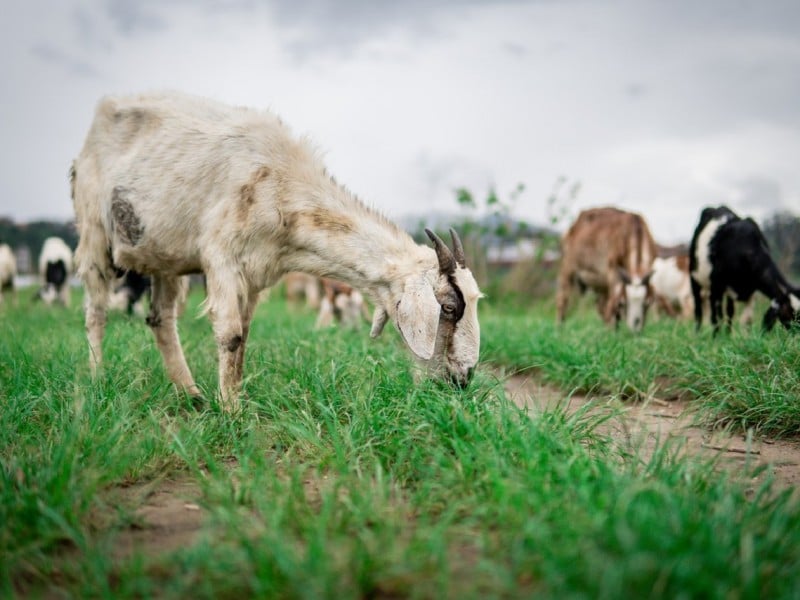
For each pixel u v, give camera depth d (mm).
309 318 13102
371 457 3781
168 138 5242
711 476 3492
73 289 21516
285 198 5098
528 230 17609
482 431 3738
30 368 5402
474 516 2938
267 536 2592
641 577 2217
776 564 2453
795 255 14156
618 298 10344
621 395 6195
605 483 2967
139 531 3043
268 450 4191
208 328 7715
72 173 5992
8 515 2900
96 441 3736
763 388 5184
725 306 10109
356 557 2473
